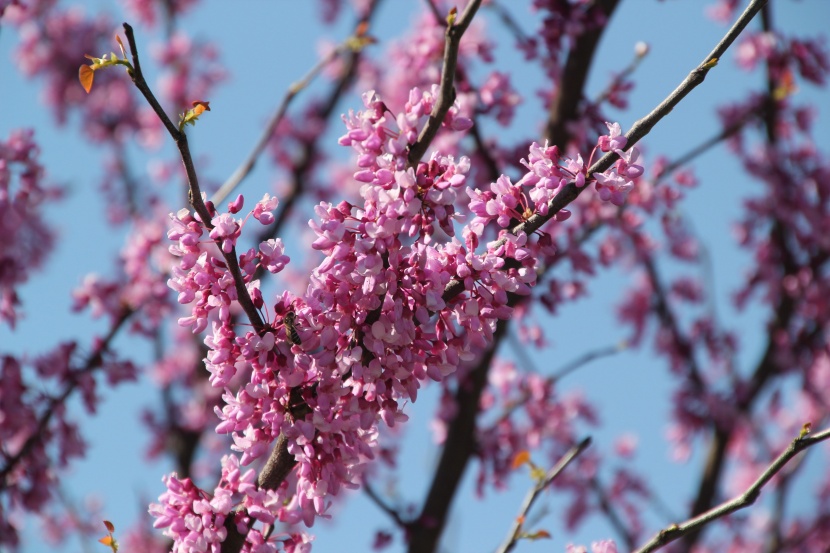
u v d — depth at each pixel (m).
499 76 9.40
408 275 4.33
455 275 4.44
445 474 9.58
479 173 9.42
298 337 4.29
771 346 14.70
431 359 4.46
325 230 4.25
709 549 16.66
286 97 9.30
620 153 4.36
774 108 13.95
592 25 9.29
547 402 11.16
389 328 4.32
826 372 16.53
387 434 10.64
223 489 4.43
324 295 4.32
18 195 8.48
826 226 14.04
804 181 14.27
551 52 9.30
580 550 5.47
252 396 4.38
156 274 10.50
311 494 4.42
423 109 4.41
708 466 14.02
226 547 4.43
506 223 4.44
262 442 4.45
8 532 9.02
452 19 4.44
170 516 4.39
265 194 4.43
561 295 9.52
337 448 4.43
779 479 15.46
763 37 13.30
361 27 9.26
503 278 4.35
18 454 9.09
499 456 10.04
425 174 4.36
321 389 4.32
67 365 9.50
